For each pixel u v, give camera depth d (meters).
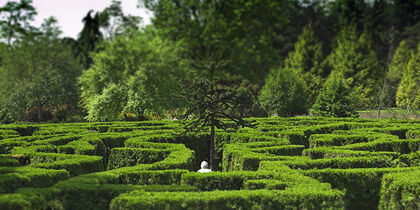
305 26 53.91
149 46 30.16
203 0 50.00
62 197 6.71
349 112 27.20
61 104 33.25
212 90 12.61
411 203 7.12
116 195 6.78
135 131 15.45
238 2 49.09
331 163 9.37
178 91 25.52
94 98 26.14
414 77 36.00
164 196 6.32
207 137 15.17
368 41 45.84
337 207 6.23
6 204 5.97
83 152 11.27
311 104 40.78
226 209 6.20
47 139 13.12
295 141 14.82
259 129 16.58
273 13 50.00
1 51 35.84
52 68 34.91
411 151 12.33
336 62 46.59
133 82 25.23
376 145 11.91
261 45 50.19
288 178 7.61
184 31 48.84
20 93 31.59
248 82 48.91
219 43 48.09
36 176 7.69
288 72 34.75
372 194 8.30
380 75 43.59
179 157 10.08
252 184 7.36
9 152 12.31
